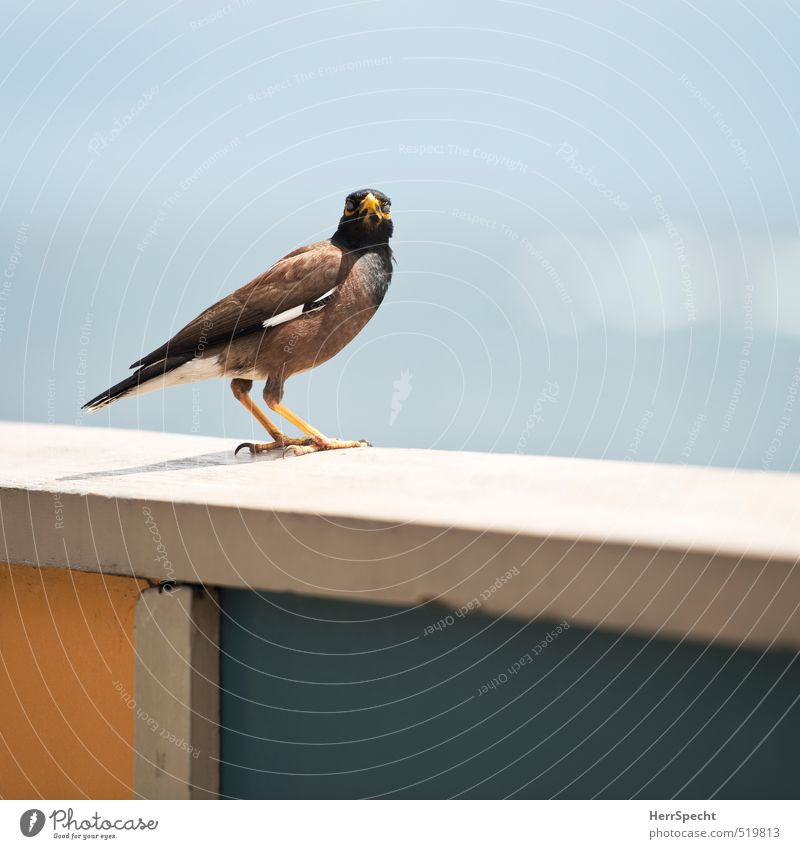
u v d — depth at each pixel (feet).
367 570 8.72
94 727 10.28
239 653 9.75
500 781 9.05
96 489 10.02
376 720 9.36
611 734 8.70
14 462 12.22
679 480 11.00
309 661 9.52
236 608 9.75
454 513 8.94
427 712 9.21
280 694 9.64
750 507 9.49
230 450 13.52
